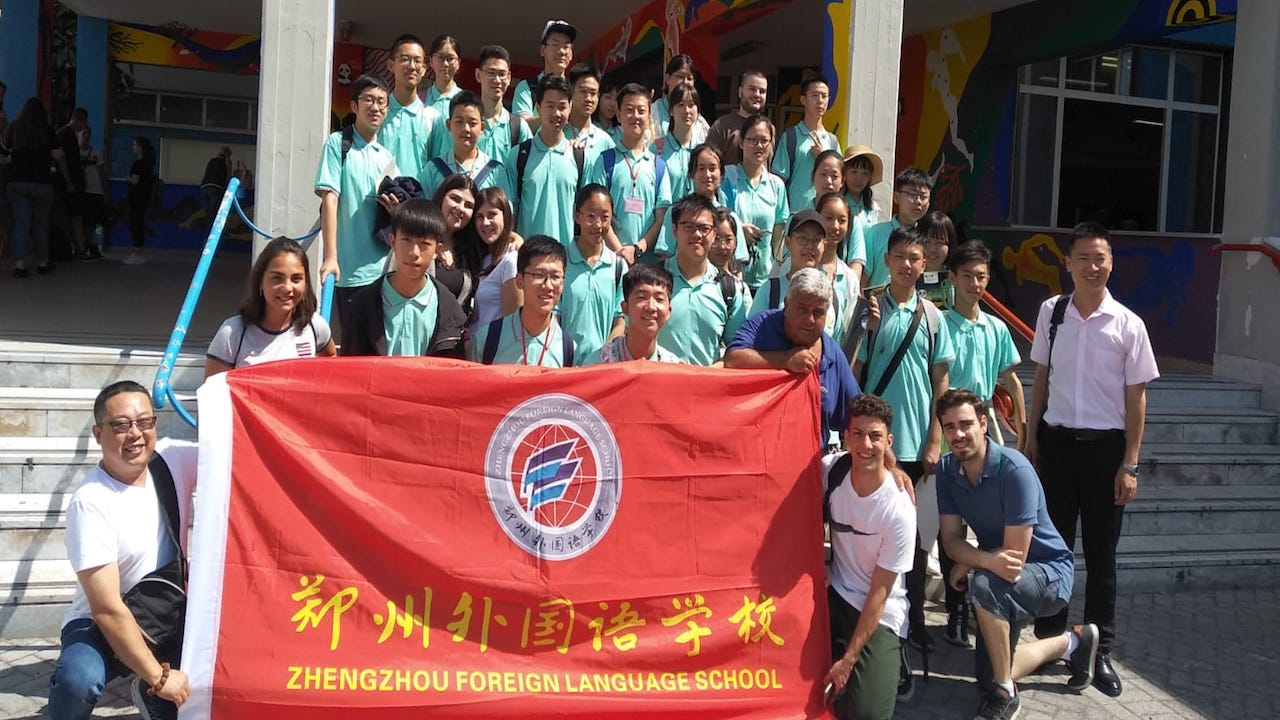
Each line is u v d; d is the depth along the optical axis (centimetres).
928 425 542
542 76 625
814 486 451
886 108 776
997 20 1160
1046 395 558
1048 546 489
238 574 374
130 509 381
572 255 544
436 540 396
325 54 645
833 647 462
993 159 1194
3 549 516
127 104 1769
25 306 842
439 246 502
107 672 381
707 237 521
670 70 763
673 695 409
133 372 623
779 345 467
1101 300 532
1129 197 1271
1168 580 672
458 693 382
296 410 394
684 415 435
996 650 471
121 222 1745
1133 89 1255
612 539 419
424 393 407
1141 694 513
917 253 530
